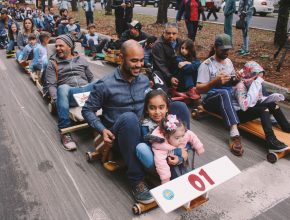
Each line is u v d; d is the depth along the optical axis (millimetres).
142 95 3217
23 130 4355
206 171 2666
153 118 2855
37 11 15000
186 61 5051
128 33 7328
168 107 2934
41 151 3785
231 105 3766
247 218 2695
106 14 18797
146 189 2756
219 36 4047
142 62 3035
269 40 9609
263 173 3322
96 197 2945
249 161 3551
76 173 3324
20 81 6645
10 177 3277
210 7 16156
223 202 2885
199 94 4473
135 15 17672
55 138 4102
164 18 13016
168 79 5082
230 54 8031
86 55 9117
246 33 7754
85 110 3111
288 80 5898
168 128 2641
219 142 3996
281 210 2787
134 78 3174
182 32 11438
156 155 2639
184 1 8750
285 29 8469
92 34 9094
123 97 3133
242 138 4078
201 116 4684
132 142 2693
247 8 7582
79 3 24703
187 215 2719
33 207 2826
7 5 22766
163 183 2619
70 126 4055
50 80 4527
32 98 5586
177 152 2678
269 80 5922
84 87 4168
